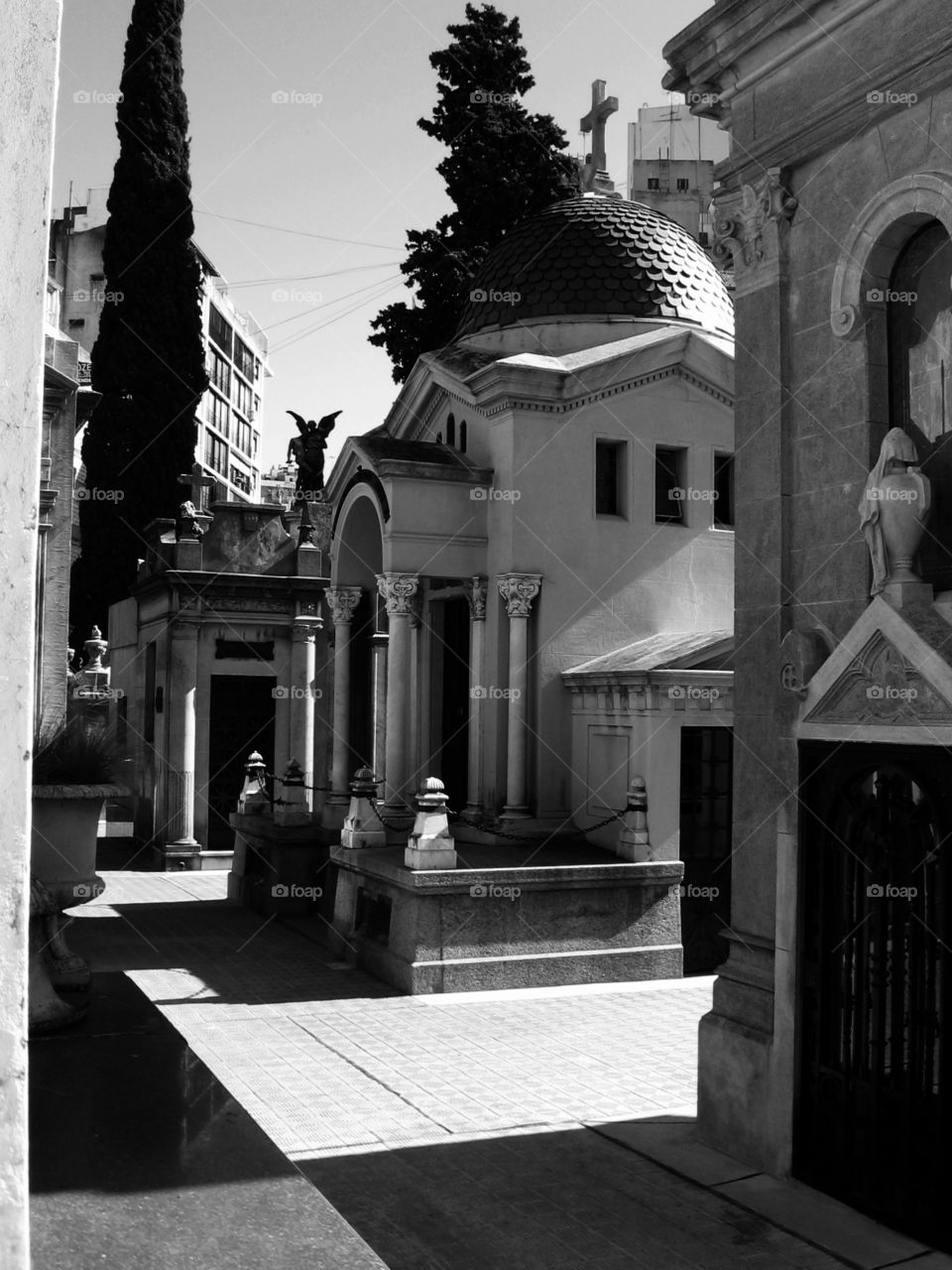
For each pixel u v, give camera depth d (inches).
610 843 558.3
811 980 287.0
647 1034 424.8
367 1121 327.6
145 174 1151.0
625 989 497.7
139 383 1135.6
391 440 633.6
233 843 897.5
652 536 621.9
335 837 641.6
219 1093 139.1
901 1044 261.1
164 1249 100.3
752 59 319.0
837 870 283.0
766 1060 295.3
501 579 592.7
